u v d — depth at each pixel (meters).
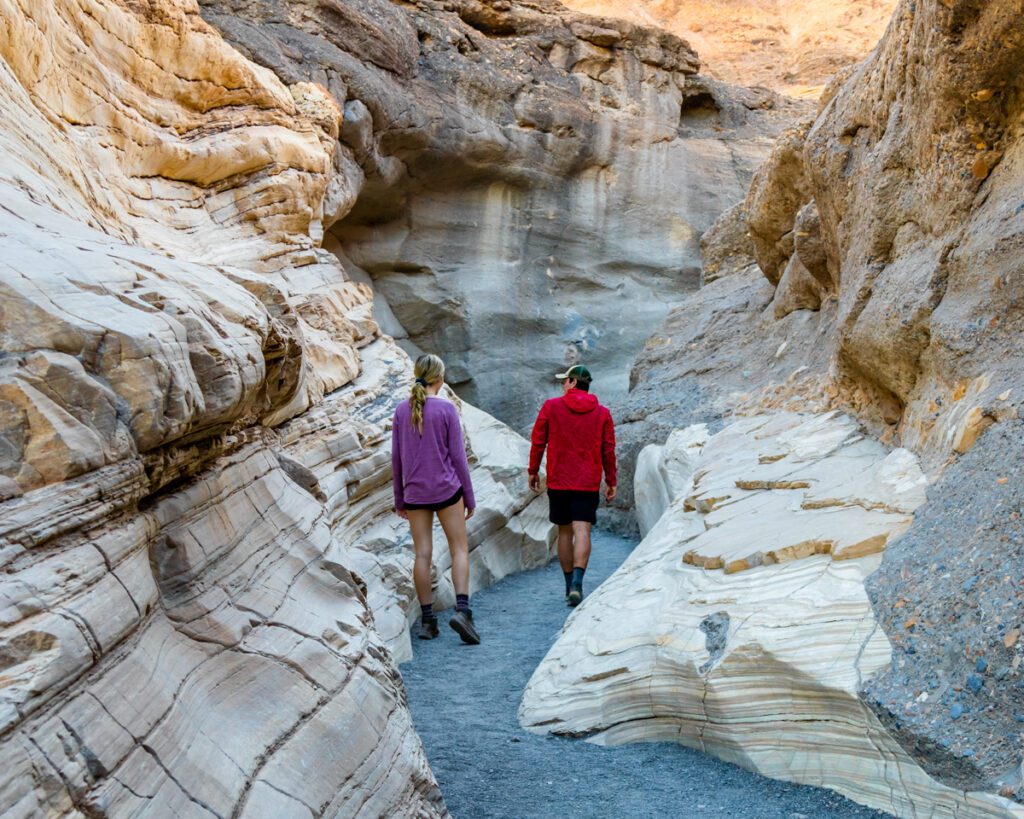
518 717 4.13
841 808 2.95
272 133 7.49
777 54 24.23
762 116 17.80
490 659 5.13
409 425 5.31
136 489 1.91
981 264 3.91
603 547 8.73
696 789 3.26
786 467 5.05
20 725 1.38
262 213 7.35
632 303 15.83
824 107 7.49
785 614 3.45
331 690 2.39
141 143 6.36
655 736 3.79
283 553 2.71
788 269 9.01
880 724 2.88
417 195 14.35
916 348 4.36
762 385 8.48
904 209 4.80
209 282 2.63
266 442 3.12
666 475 7.81
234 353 2.30
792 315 9.04
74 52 5.62
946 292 4.18
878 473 4.21
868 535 3.61
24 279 1.76
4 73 4.13
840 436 5.23
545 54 15.65
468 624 5.38
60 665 1.47
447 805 3.19
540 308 15.31
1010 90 3.92
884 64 5.02
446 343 14.83
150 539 2.06
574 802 3.20
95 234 2.54
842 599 3.36
